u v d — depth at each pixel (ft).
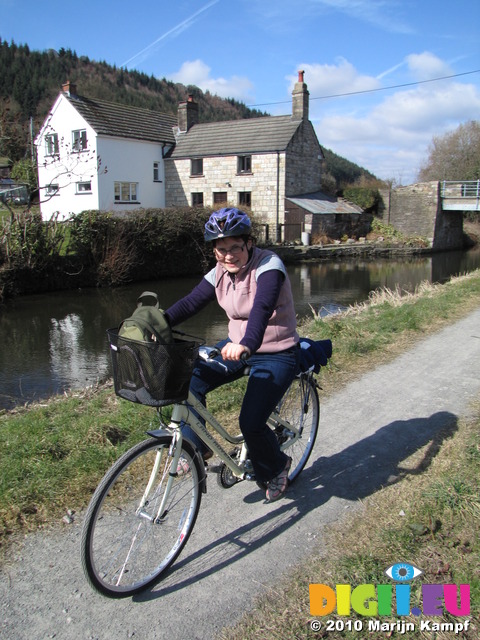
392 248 113.29
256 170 108.37
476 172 156.76
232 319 9.81
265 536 10.04
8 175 119.85
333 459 13.24
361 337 25.17
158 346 7.42
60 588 8.60
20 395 26.86
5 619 7.95
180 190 116.16
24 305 53.83
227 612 8.14
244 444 10.41
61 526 10.09
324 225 112.47
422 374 19.88
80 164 102.06
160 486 8.93
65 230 62.08
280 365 9.59
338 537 9.93
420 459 12.96
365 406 16.74
